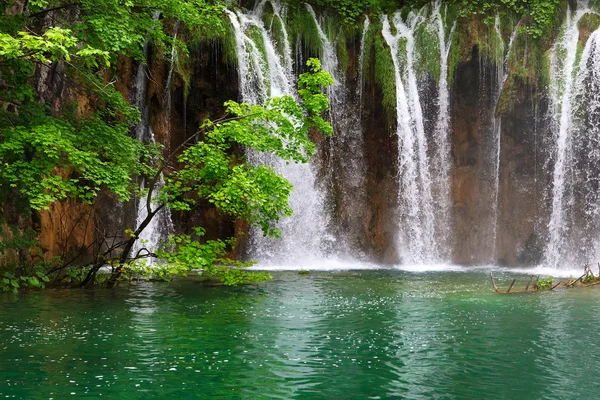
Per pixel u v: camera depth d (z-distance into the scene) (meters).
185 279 16.70
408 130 25.11
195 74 22.94
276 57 24.33
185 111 22.95
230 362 8.12
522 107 24.25
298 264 23.70
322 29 25.73
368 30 25.67
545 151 24.02
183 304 12.53
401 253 24.98
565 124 23.52
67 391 6.88
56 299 12.95
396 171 25.06
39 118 13.31
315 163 24.81
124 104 15.85
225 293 14.20
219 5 16.59
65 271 17.00
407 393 6.97
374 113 25.36
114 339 9.29
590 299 13.45
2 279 13.97
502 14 25.17
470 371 7.80
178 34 22.41
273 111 13.71
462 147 25.50
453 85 25.16
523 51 24.33
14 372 7.55
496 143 25.05
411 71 25.47
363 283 16.61
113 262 14.84
